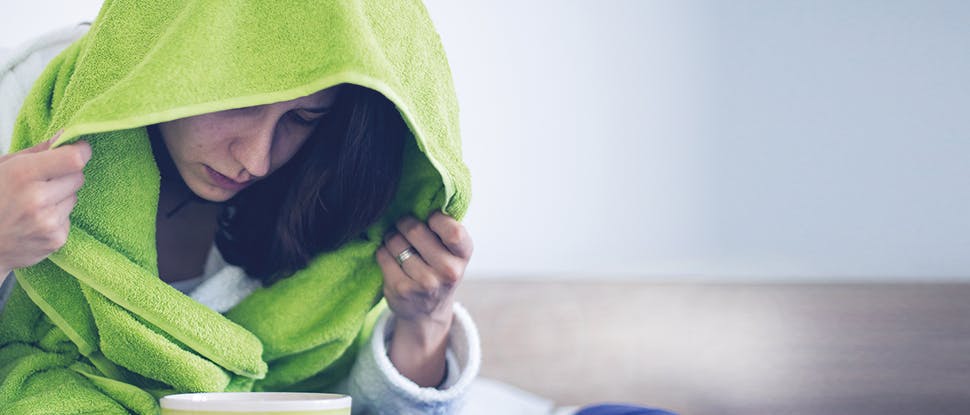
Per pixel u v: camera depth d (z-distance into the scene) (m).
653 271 1.80
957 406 1.56
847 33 1.77
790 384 1.58
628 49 1.81
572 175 1.81
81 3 1.61
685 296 1.68
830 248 1.77
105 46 0.75
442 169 0.78
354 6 0.73
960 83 1.73
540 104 1.80
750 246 1.79
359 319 0.91
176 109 0.69
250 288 0.90
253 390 0.91
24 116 0.84
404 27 0.80
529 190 1.80
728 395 1.59
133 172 0.78
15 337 0.83
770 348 1.61
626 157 1.81
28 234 0.67
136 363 0.79
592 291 1.69
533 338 1.65
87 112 0.68
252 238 0.89
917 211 1.74
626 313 1.67
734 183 1.79
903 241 1.75
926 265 1.74
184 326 0.79
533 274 1.79
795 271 1.77
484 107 1.79
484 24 1.79
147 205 0.79
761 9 1.79
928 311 1.62
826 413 1.56
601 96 1.81
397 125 0.83
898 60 1.75
